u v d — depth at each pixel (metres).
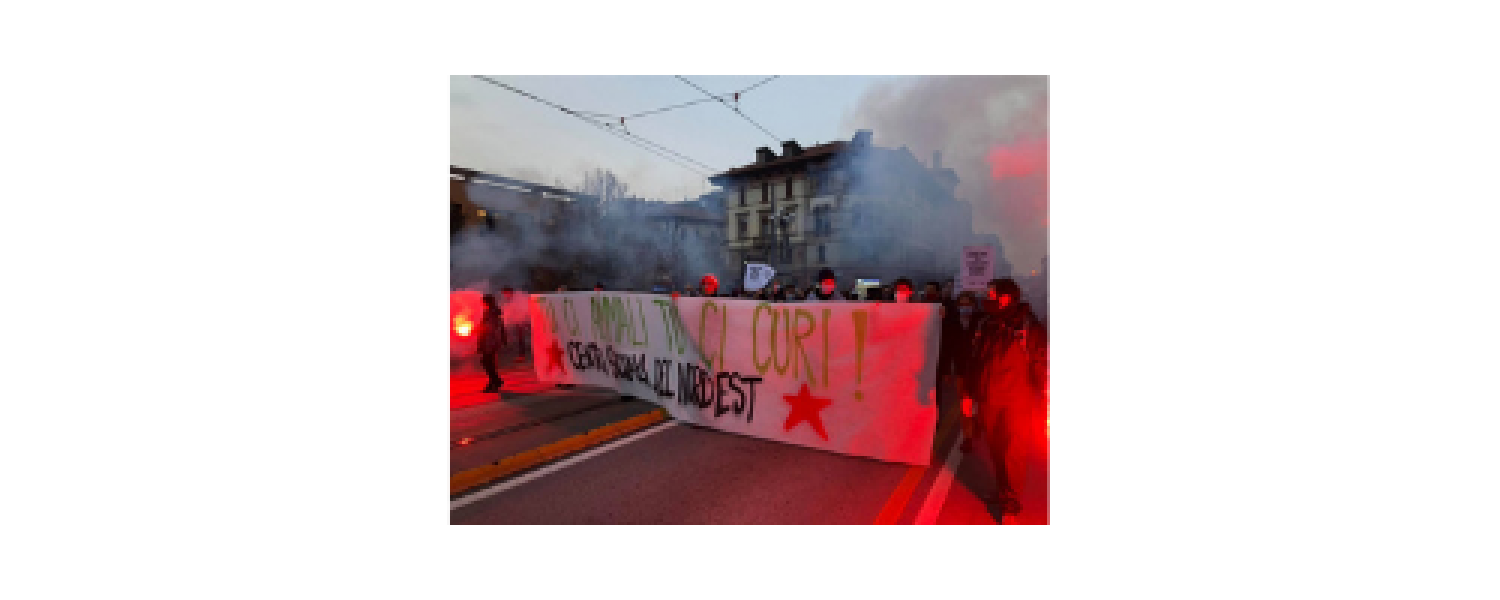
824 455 4.72
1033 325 3.71
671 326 5.81
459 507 3.90
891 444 4.49
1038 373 3.67
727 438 5.18
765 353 5.07
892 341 4.50
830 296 6.17
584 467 4.53
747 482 4.25
